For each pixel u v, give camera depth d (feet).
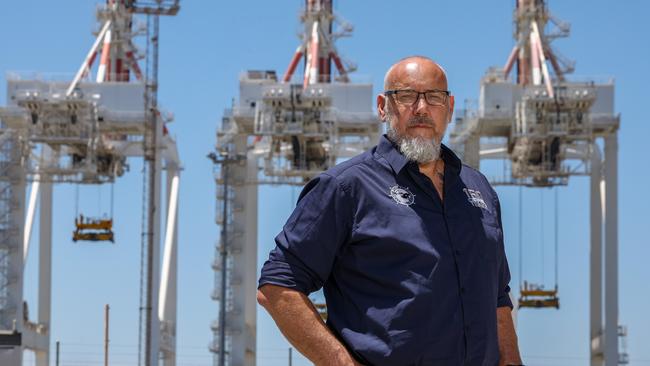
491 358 24.72
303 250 24.68
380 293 24.30
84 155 270.26
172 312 311.06
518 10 293.84
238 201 287.48
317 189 24.91
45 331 293.84
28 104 253.03
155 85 270.46
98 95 260.62
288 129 256.11
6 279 269.03
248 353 294.46
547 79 262.47
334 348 23.86
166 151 314.76
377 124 269.85
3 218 269.64
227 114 283.79
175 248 316.19
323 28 290.76
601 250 294.25
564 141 267.18
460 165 25.64
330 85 270.05
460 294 24.27
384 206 24.56
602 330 291.79
